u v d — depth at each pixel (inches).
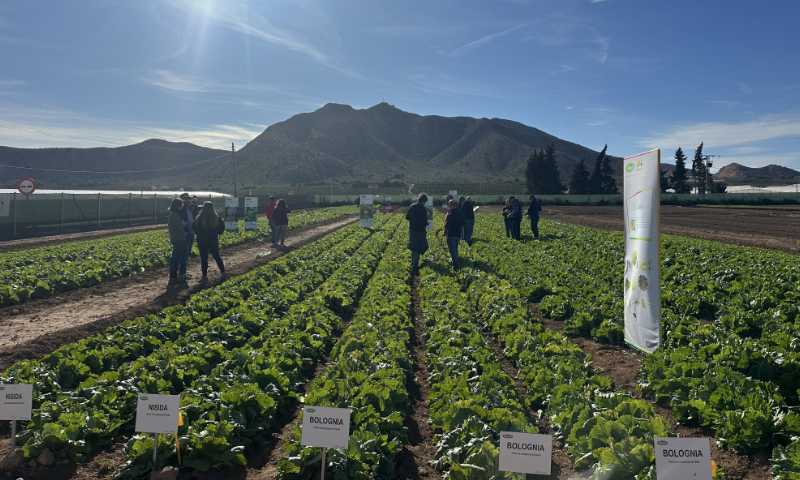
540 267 853.2
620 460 256.5
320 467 270.1
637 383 390.3
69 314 637.9
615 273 789.2
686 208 3085.6
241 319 542.6
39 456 287.0
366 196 1669.5
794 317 532.1
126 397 345.1
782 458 262.7
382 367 406.0
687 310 592.7
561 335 495.2
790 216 2363.4
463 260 970.7
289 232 1697.8
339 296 674.8
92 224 1923.0
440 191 4894.2
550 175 4702.3
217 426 297.3
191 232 824.3
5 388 289.0
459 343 477.4
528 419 326.3
